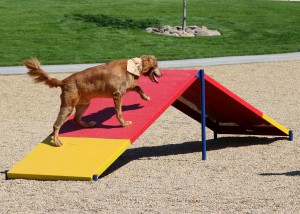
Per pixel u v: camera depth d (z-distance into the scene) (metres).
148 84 11.51
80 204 8.59
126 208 8.38
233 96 11.29
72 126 11.07
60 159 10.02
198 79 11.19
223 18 32.81
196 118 13.09
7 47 25.78
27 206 8.56
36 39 27.23
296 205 8.41
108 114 11.22
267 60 24.09
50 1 36.31
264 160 11.25
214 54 25.17
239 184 9.55
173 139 13.21
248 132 13.02
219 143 12.85
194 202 8.60
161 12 33.56
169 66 22.27
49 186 9.44
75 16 31.81
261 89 19.25
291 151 11.94
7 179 9.87
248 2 38.72
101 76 10.52
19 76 21.08
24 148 12.39
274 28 31.03
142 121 10.55
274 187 9.34
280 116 15.35
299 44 27.66
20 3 35.56
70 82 10.56
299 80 20.75
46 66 22.55
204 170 10.59
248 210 8.20
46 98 18.08
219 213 8.09
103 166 9.72
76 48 25.78
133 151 12.21
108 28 29.50
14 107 16.91
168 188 9.38
